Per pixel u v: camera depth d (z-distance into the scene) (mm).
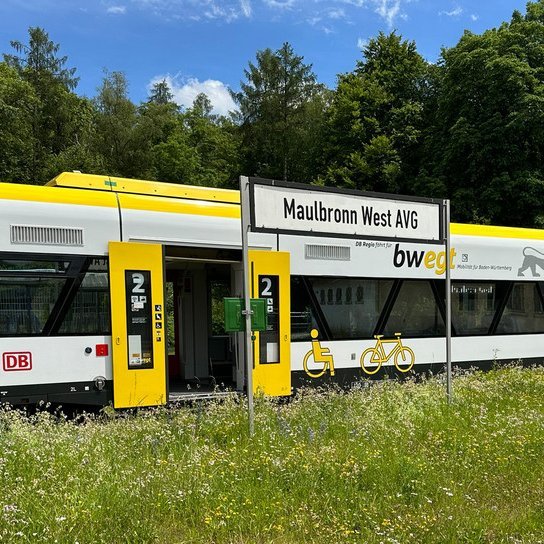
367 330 11289
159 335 8906
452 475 5707
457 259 12734
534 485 5516
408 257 11930
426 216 8469
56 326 8266
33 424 7180
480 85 29891
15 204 8172
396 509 4891
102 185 9125
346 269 11062
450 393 8891
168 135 51562
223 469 5492
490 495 5281
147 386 8742
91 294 8578
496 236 13531
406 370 11750
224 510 4578
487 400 9297
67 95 42969
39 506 4383
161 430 6824
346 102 37281
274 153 46312
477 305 13008
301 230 7125
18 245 8109
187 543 4164
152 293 8906
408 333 11867
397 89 38156
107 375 8547
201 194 9961
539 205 28672
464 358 12648
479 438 6906
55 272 8336
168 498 4719
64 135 42625
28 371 8016
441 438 6918
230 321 6684
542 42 30234
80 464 5398
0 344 7871
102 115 45469
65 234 8453
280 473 5445
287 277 10219
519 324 13641
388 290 11617
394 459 5910
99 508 4445
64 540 3936
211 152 57688
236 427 7074
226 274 11719
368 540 4293
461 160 30547
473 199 29594
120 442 6426
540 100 27109
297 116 45812
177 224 9406
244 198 6605
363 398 9070
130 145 45219
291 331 10367
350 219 7602
